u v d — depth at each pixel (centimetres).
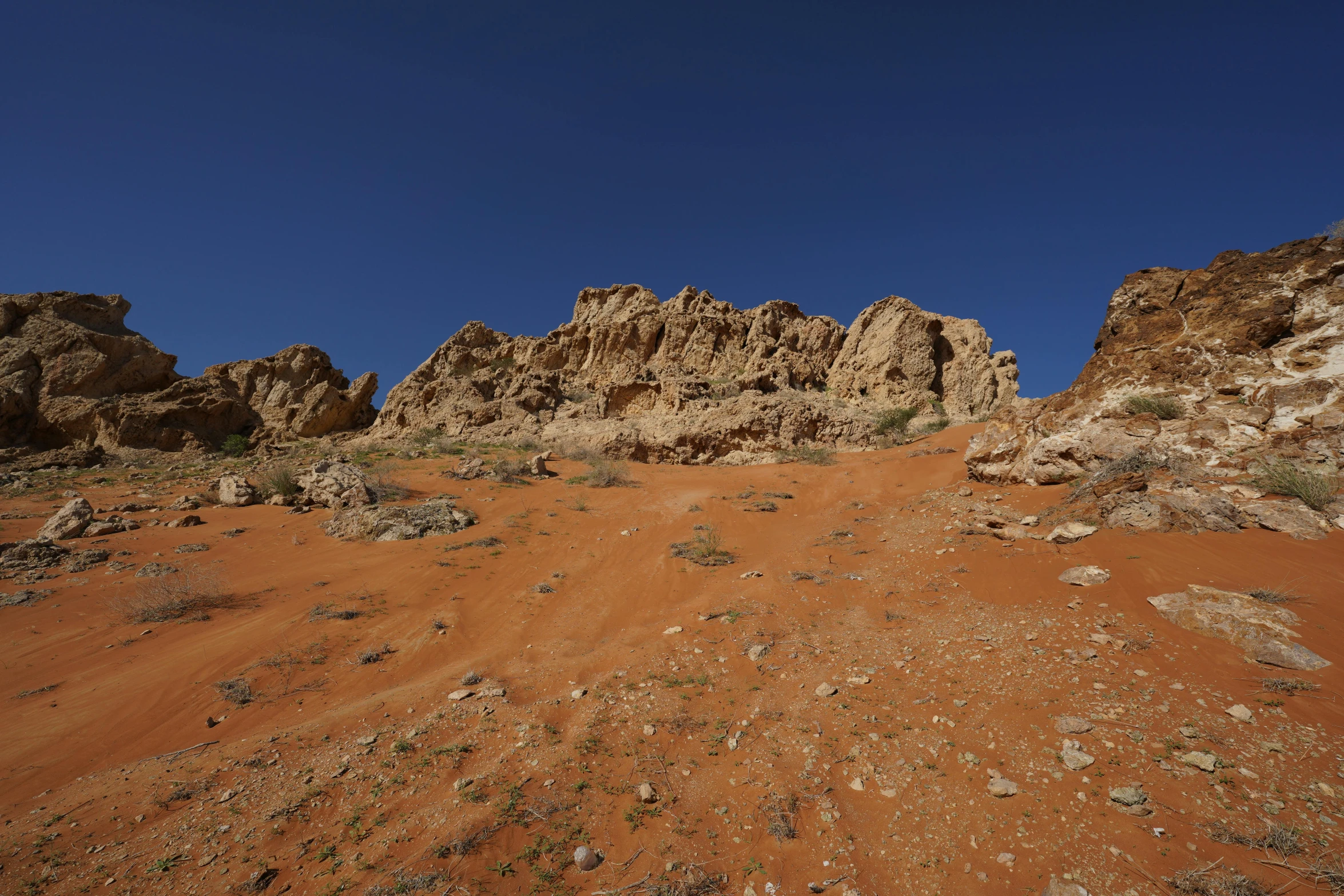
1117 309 1666
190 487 2230
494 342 4403
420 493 1992
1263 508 875
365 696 784
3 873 477
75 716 730
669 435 3038
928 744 584
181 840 516
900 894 424
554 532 1608
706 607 1041
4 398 2978
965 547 1118
